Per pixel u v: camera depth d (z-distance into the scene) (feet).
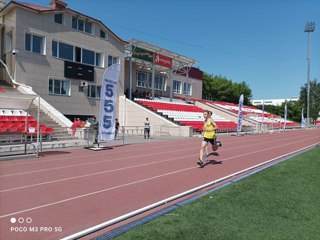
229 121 143.13
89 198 22.53
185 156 46.55
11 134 42.75
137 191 24.79
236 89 256.11
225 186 25.73
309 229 16.20
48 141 58.13
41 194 23.38
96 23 97.45
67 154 46.32
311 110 274.36
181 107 131.75
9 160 39.70
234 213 18.60
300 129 185.78
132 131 99.35
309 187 25.40
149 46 113.50
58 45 86.22
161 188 25.93
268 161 42.88
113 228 16.75
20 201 21.50
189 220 17.31
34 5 92.12
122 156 45.24
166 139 78.89
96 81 98.22
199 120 120.88
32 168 34.22
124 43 108.47
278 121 193.06
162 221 17.16
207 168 36.24
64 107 87.76
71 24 89.66
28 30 78.23
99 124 52.95
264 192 23.62
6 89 69.87
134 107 103.96
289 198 21.99
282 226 16.58
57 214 18.90
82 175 30.78
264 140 85.35
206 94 248.73
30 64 78.79
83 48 93.66
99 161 40.09
